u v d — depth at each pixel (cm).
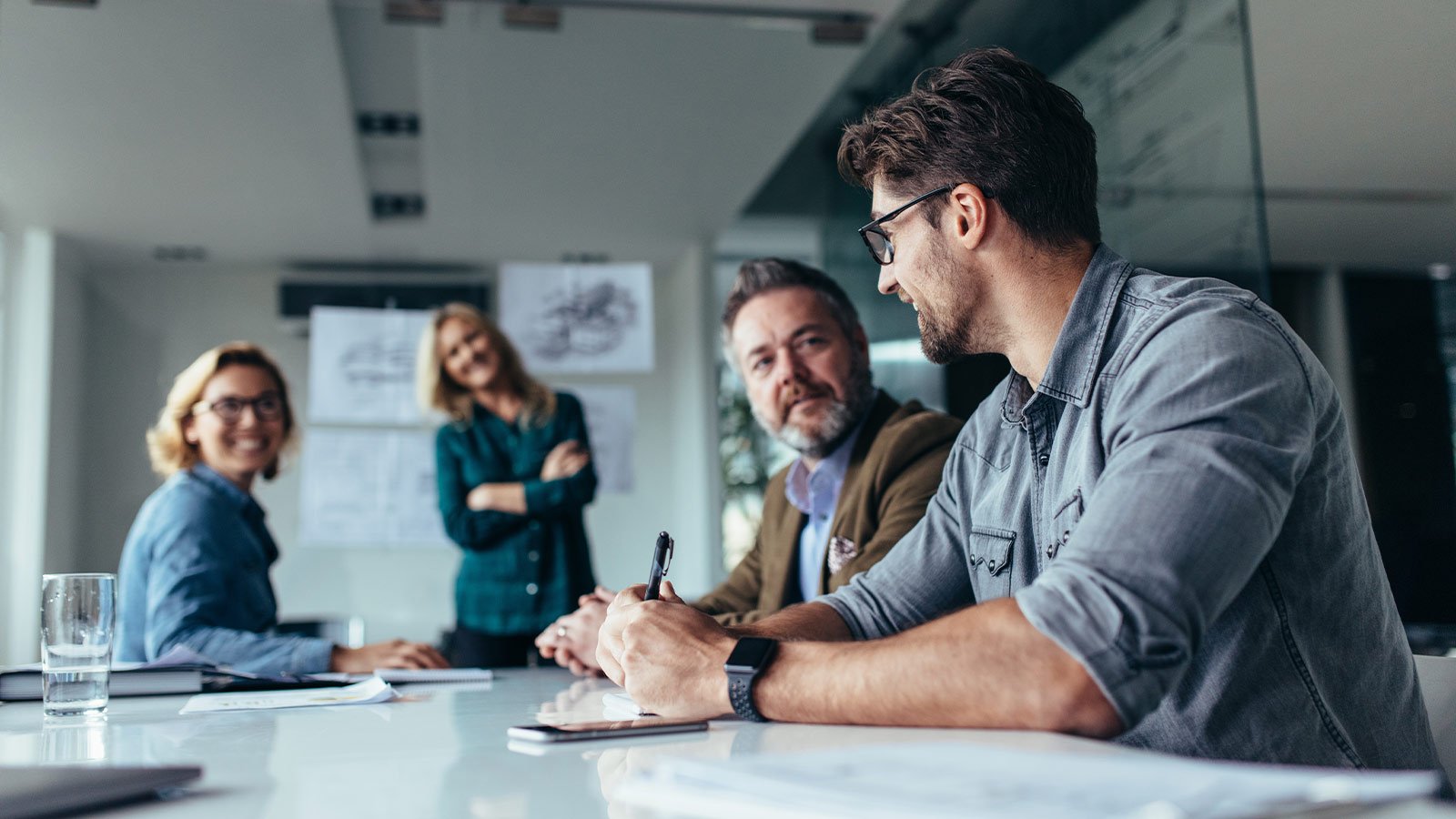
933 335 109
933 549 120
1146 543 74
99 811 54
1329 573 88
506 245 393
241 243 383
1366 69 231
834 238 377
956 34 349
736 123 398
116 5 348
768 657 84
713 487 386
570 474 343
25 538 360
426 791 59
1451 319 307
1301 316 324
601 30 385
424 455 374
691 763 51
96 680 109
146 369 375
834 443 174
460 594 330
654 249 399
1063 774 46
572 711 102
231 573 203
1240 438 77
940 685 74
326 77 375
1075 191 103
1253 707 88
